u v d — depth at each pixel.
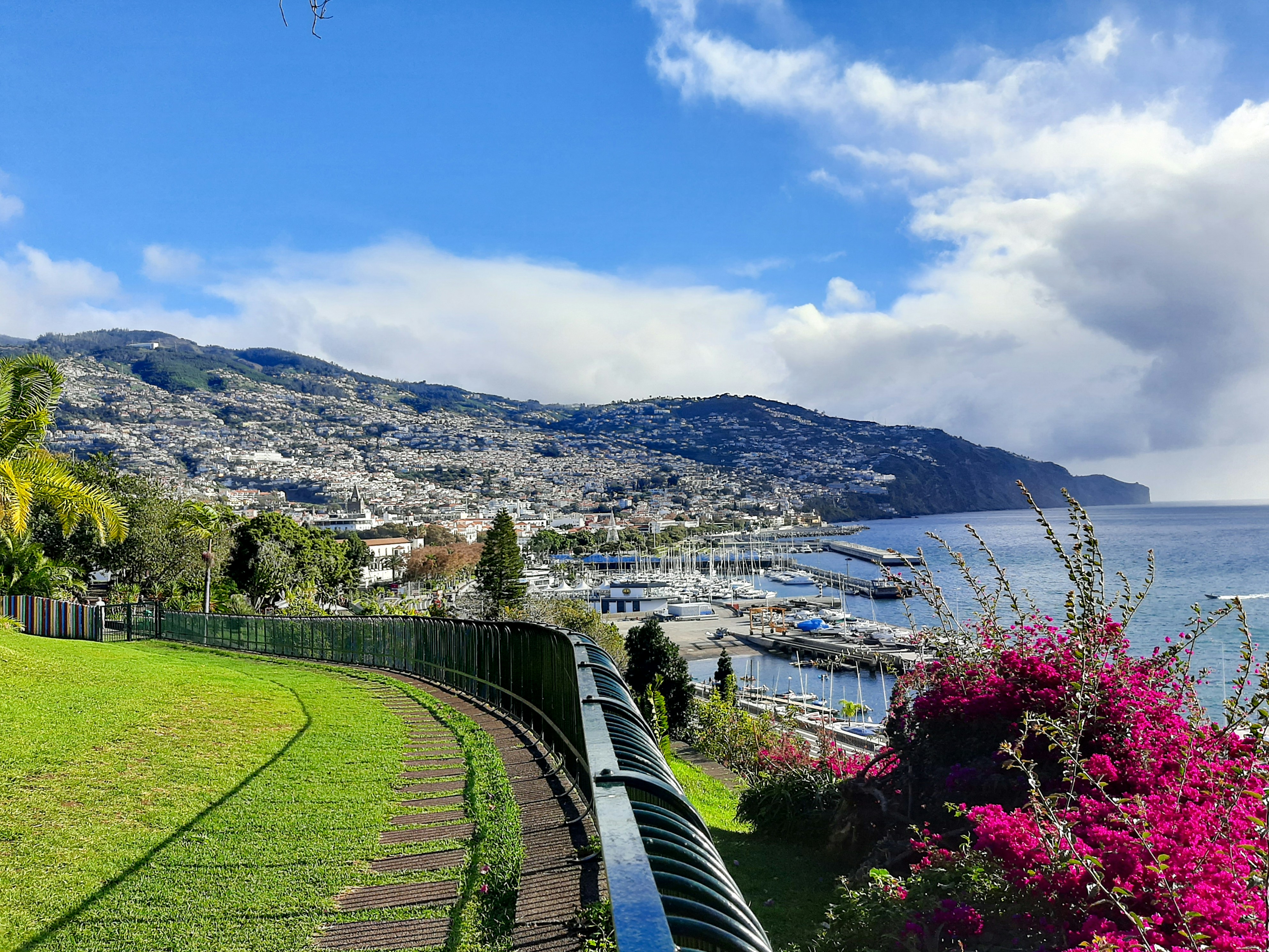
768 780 8.63
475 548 127.25
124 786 7.20
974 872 4.42
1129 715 5.03
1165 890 3.27
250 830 6.25
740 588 137.62
